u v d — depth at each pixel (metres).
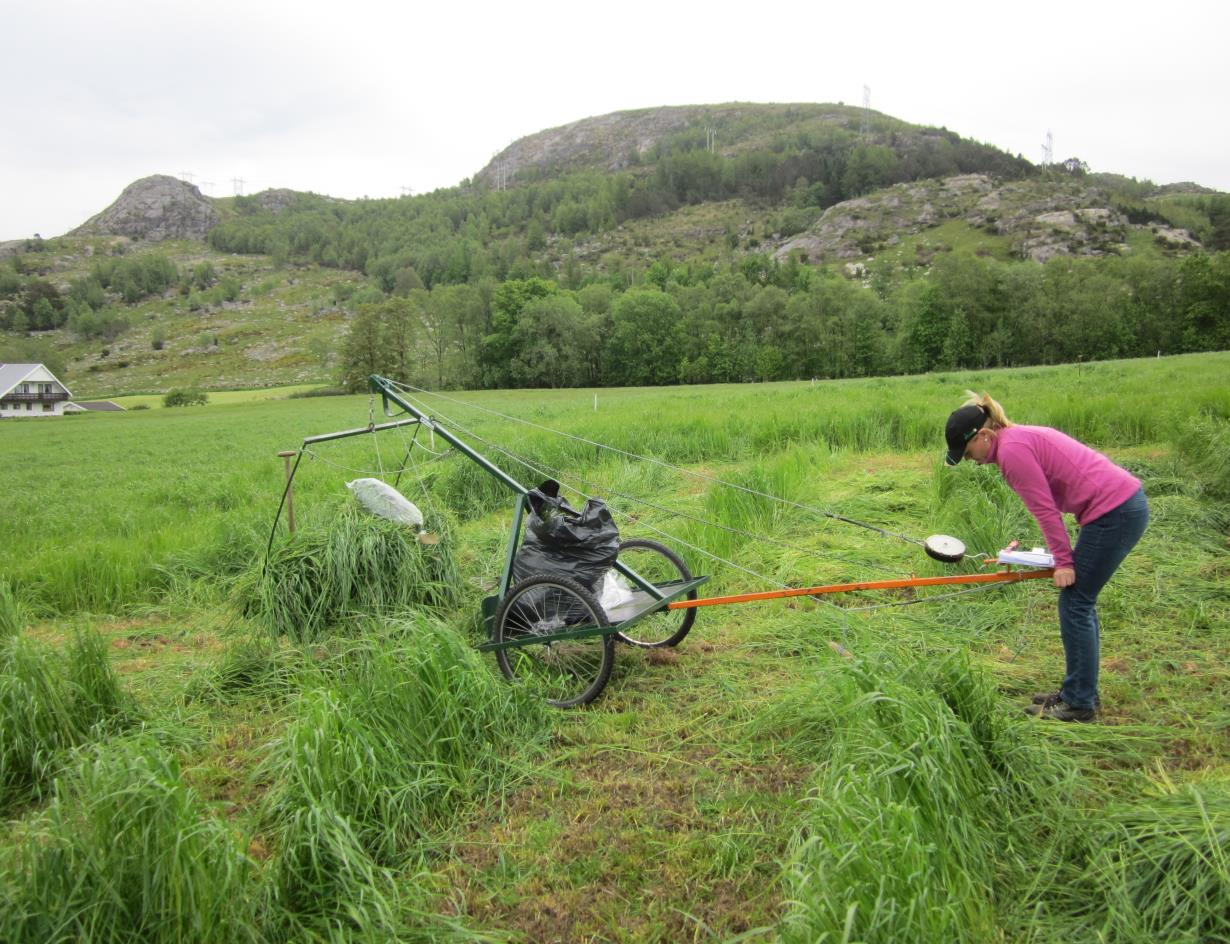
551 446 12.28
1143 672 4.44
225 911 2.71
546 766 3.89
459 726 3.91
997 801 3.17
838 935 2.33
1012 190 178.00
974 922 2.59
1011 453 3.88
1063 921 2.67
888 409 13.23
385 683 3.95
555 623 4.80
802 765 3.72
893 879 2.46
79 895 2.67
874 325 80.44
